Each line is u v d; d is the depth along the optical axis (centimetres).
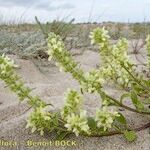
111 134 286
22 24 873
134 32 895
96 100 354
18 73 461
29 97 298
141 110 304
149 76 436
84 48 607
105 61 329
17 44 572
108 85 399
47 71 490
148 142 275
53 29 614
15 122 314
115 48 312
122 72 328
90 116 312
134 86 340
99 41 306
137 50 598
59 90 397
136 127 296
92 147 276
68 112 276
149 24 939
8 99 382
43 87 404
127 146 273
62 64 291
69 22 630
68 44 639
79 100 275
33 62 508
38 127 288
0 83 427
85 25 884
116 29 1008
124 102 344
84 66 517
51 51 290
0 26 816
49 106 332
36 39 594
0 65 294
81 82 286
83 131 283
